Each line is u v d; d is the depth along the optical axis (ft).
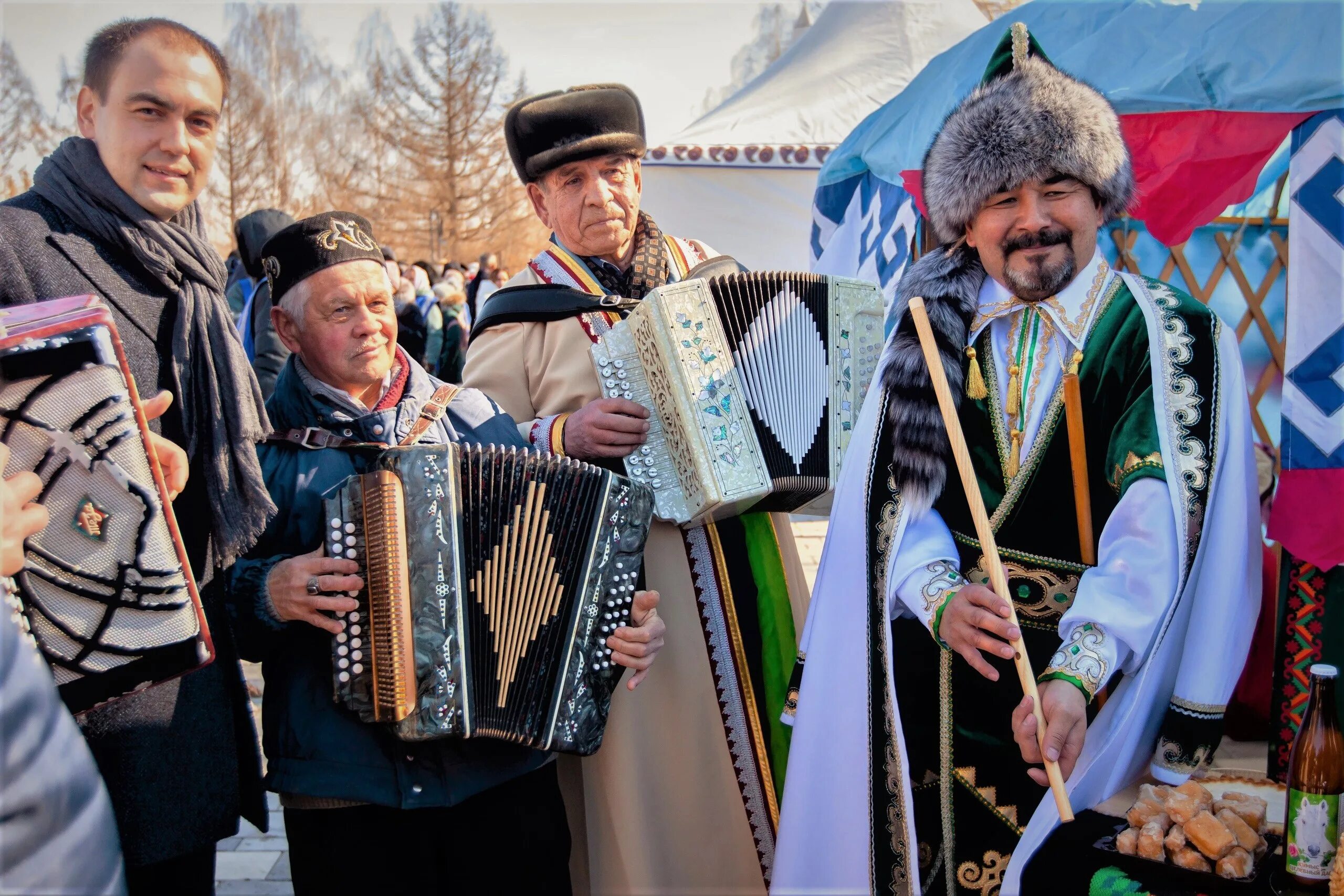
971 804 6.12
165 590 4.93
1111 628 5.52
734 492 7.16
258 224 11.48
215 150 5.85
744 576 7.97
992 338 6.25
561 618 6.27
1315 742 5.28
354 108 57.67
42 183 5.50
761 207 23.59
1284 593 10.15
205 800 5.71
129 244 5.50
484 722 5.93
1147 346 5.87
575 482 6.31
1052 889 5.73
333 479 6.24
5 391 4.61
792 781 6.63
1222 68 11.02
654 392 7.36
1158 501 5.63
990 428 6.17
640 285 8.25
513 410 8.14
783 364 7.45
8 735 3.37
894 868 6.10
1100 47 11.93
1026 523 6.06
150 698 5.52
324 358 6.29
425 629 5.74
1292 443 10.05
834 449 7.66
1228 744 11.81
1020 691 6.04
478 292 36.32
